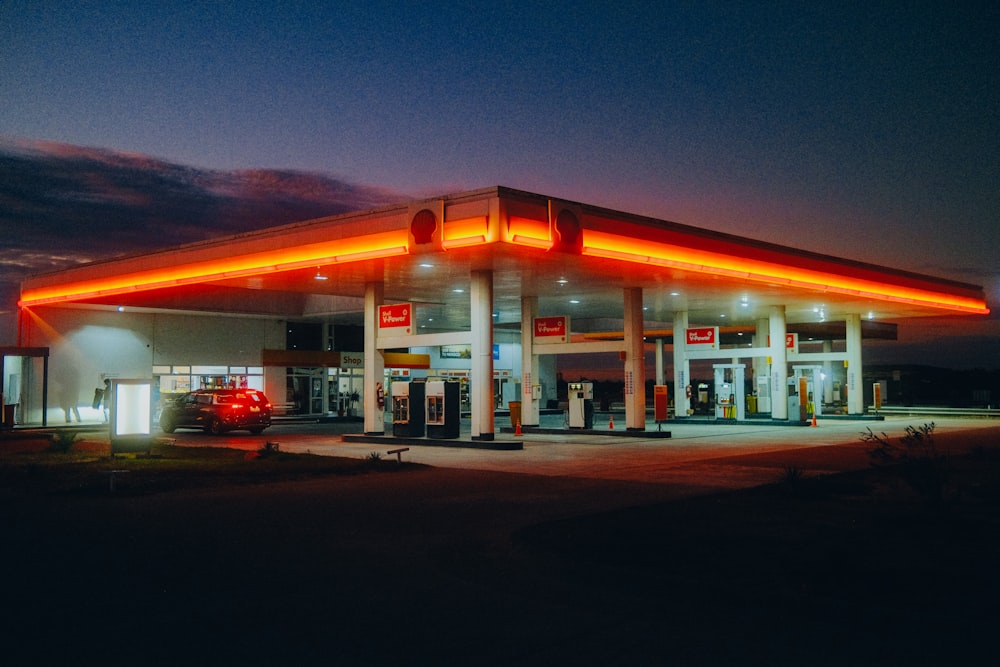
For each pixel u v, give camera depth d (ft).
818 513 38.55
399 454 61.67
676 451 75.31
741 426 117.70
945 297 128.67
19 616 22.08
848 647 19.67
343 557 29.89
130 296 115.75
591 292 102.94
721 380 124.67
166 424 104.01
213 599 23.90
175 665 18.22
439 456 70.79
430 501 43.93
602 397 184.65
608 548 30.37
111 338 122.83
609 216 74.02
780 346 120.47
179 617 22.02
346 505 42.60
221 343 133.49
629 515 38.17
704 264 83.71
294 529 35.60
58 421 117.29
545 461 66.28
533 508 41.50
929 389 282.97
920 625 21.31
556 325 103.45
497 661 18.57
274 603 23.49
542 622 21.70
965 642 20.02
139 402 69.21
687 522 36.14
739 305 122.01
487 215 65.67
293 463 61.82
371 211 73.97
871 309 130.00
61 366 118.32
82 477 53.93
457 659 18.69
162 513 39.99
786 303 119.85
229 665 18.22
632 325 96.02
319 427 118.01
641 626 21.42
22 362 115.34
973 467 58.44
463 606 23.26
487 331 80.38
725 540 31.78
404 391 85.66
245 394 101.60
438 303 115.85
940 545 30.66
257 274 84.79
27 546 31.81
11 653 18.99
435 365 162.61
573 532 33.78
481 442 78.13
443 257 73.46
